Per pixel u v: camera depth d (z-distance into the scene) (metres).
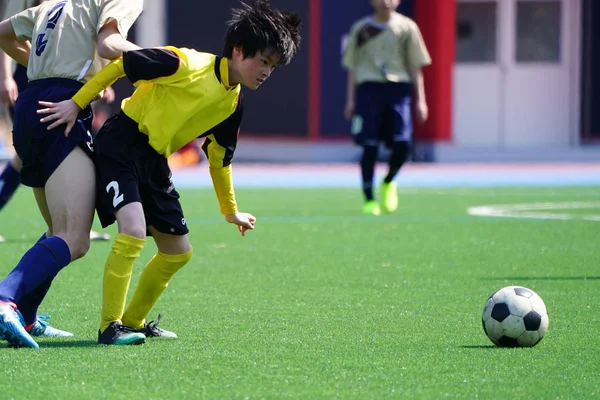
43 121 15.67
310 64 70.62
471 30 72.62
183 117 15.83
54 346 15.90
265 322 18.33
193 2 71.12
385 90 40.00
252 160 72.25
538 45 72.69
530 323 15.98
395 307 20.05
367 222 36.84
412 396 13.06
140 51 15.66
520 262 26.75
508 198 47.59
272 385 13.56
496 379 13.97
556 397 13.08
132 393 13.10
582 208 42.53
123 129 15.94
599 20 72.94
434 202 45.59
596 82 73.88
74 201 15.74
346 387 13.48
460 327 17.92
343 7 70.25
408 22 40.41
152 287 16.67
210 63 15.95
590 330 17.66
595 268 25.70
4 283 15.63
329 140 71.50
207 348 15.92
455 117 73.00
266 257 27.52
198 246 29.72
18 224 35.44
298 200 46.62
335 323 18.27
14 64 26.95
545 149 72.75
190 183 56.88
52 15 16.62
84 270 24.75
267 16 15.74
